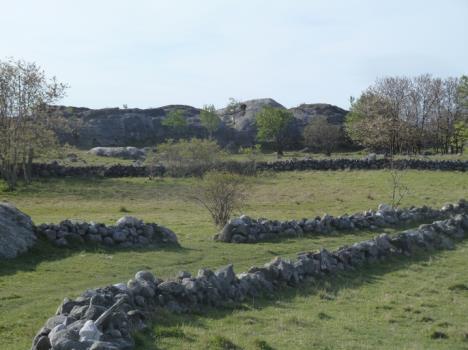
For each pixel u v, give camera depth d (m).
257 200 46.19
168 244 25.03
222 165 50.12
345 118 109.94
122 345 10.83
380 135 85.94
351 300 17.73
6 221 21.47
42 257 21.23
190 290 14.95
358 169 61.72
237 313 15.02
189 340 12.18
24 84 55.19
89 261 20.94
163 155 61.09
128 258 21.89
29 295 16.34
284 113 103.94
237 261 22.98
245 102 131.50
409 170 59.00
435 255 25.70
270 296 17.22
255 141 112.88
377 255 23.77
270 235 28.25
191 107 133.12
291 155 91.69
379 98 91.56
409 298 18.22
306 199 46.56
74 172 58.91
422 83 95.31
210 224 33.84
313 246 26.73
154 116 121.06
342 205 43.25
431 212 34.72
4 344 12.04
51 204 45.22
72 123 95.31
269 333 13.46
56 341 10.25
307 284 18.95
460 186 49.78
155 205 45.03
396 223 32.88
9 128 53.50
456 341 13.81
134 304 13.43
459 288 19.78
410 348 12.88
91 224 23.78
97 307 11.62
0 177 56.00
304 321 14.75
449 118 93.31
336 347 12.64
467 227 30.67
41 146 55.91
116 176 59.41
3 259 20.11
